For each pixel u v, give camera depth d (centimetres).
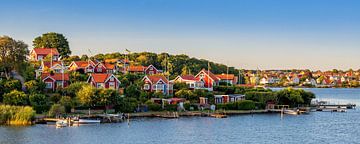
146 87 17112
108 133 11012
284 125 13125
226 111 15800
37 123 12031
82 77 16962
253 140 10556
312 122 13962
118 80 16388
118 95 14162
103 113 13450
